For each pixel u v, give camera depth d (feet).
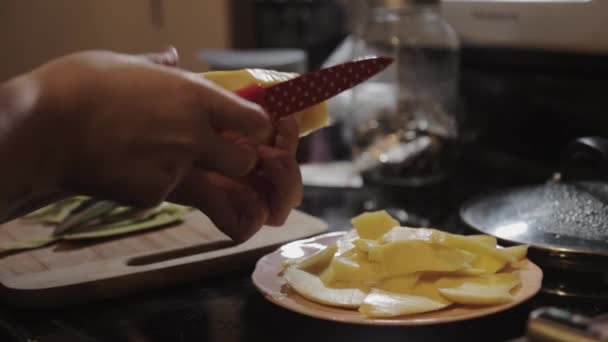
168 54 2.10
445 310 2.17
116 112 1.83
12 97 1.85
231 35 5.18
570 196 2.77
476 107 4.07
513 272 2.35
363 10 4.69
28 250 2.87
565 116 3.63
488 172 3.93
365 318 2.13
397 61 4.01
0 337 2.42
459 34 3.84
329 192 3.63
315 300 2.24
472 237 2.44
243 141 2.02
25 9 6.01
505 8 3.59
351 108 4.01
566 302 2.37
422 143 3.71
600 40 3.27
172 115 1.85
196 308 2.45
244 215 2.29
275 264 2.50
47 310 2.48
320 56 4.93
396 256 2.27
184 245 2.83
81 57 1.88
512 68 3.82
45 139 1.85
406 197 3.53
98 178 1.88
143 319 2.39
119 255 2.78
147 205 1.92
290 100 2.18
